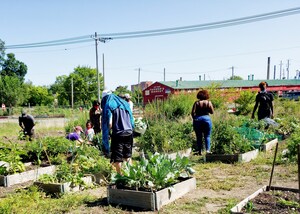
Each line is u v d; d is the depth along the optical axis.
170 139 9.52
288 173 6.70
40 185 6.01
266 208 4.32
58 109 45.12
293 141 7.76
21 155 8.30
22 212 4.81
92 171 6.67
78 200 5.34
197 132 9.12
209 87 21.48
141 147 9.48
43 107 47.69
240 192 5.57
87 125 11.16
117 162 6.21
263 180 6.27
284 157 7.79
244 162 7.96
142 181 5.14
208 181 6.35
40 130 18.56
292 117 13.57
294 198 4.69
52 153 8.45
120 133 6.17
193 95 18.75
